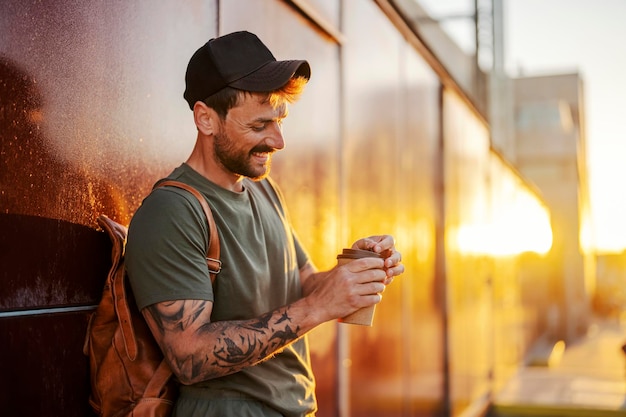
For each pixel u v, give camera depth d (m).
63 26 2.09
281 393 2.12
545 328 27.89
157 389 1.95
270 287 2.18
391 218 5.87
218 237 1.98
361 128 5.06
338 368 4.46
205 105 2.03
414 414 6.63
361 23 5.06
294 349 2.23
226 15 3.11
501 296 13.82
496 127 25.25
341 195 4.56
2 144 1.86
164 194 1.93
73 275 2.13
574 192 34.12
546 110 34.75
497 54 25.73
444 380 7.96
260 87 1.94
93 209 2.22
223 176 2.09
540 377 14.44
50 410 2.01
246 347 1.87
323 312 1.95
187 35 2.79
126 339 1.95
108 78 2.30
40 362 1.98
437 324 7.66
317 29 4.22
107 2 2.30
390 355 5.80
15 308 1.90
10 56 1.88
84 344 2.14
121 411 1.98
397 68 6.08
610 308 45.00
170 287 1.85
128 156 2.41
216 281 1.99
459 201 9.08
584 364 19.70
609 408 10.47
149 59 2.54
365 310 2.02
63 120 2.09
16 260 1.91
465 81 16.55
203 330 1.85
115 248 2.07
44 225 2.01
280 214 2.34
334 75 4.51
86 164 2.19
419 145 6.92
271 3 3.58
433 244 7.52
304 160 3.99
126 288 2.00
